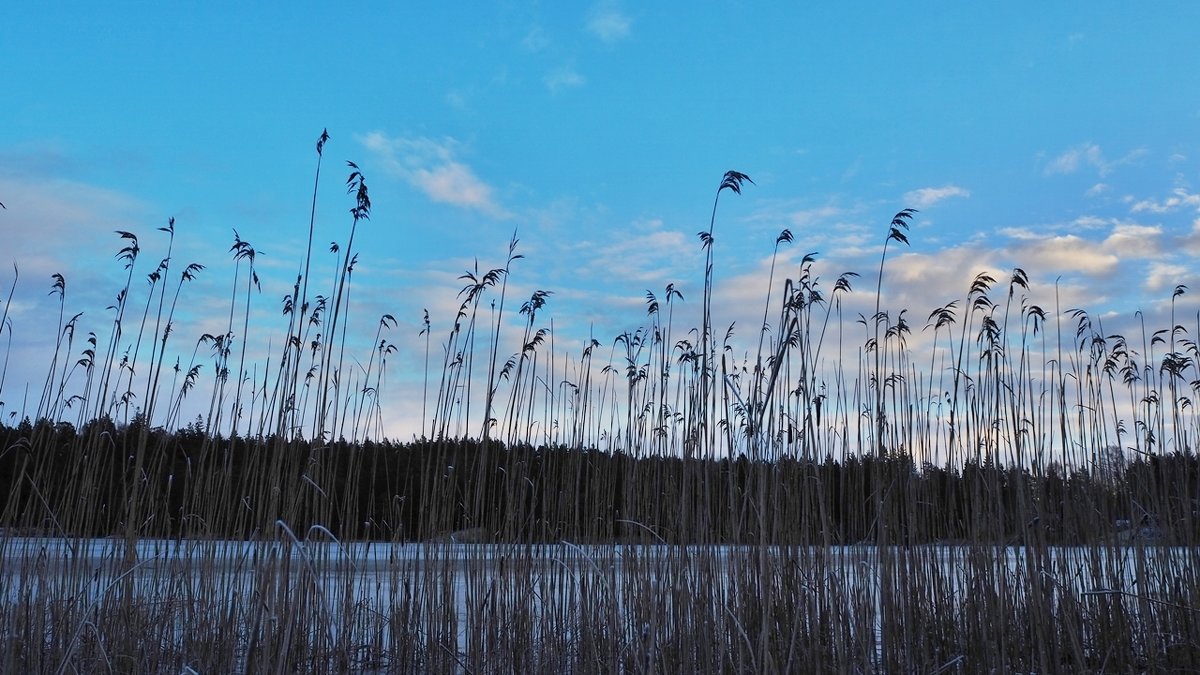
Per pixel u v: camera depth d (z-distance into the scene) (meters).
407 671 6.60
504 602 6.67
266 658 4.70
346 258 6.11
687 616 5.30
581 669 6.29
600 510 7.45
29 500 6.62
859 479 7.06
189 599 6.40
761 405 5.07
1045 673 5.71
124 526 6.98
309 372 7.16
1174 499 7.46
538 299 7.55
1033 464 6.94
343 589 6.57
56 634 6.02
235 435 7.43
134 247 7.09
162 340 6.89
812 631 5.24
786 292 5.03
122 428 7.66
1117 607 6.74
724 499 6.04
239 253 6.91
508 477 7.35
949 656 6.87
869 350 7.55
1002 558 5.94
